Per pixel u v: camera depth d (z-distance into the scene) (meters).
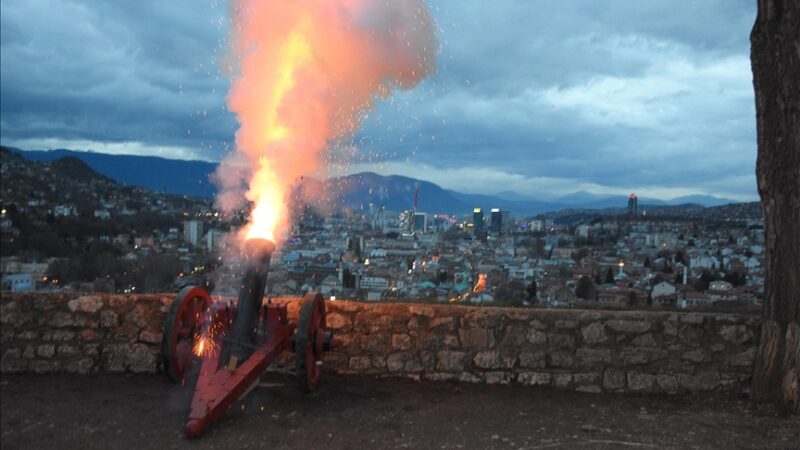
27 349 6.76
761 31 6.04
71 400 5.88
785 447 4.92
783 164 5.95
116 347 6.76
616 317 6.53
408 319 6.74
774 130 6.00
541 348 6.58
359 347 6.74
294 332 6.00
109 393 6.09
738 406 5.98
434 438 5.06
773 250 6.05
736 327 6.41
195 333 5.86
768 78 6.01
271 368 6.70
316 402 5.88
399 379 6.66
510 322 6.64
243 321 5.58
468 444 4.95
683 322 6.46
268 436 5.01
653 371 6.46
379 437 5.05
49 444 4.82
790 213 5.93
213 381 5.16
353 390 6.27
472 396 6.20
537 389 6.47
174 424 5.24
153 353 6.74
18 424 5.24
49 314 6.81
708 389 6.37
